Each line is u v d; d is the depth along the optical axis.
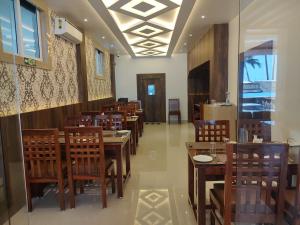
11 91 2.66
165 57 9.26
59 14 4.19
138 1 3.71
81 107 5.12
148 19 4.52
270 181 1.65
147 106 9.52
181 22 4.62
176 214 2.54
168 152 4.90
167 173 3.71
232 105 4.68
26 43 3.40
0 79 2.50
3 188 2.44
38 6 3.50
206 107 5.22
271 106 3.10
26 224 2.39
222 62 5.16
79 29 5.06
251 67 3.57
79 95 5.25
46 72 3.76
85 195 3.05
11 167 2.54
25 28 3.38
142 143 5.74
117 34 5.56
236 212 1.74
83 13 4.16
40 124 3.33
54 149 2.56
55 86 4.10
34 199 2.97
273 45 3.07
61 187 2.64
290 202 1.67
